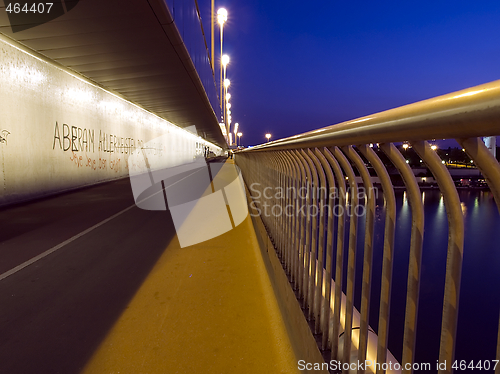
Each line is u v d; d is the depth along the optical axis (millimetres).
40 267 3742
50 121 11062
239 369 1881
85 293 3012
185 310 2625
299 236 2092
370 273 1061
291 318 2086
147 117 25031
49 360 2029
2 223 6211
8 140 8805
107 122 16812
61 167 11844
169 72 14273
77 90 13273
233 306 2668
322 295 1749
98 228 5723
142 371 1894
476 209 5742
